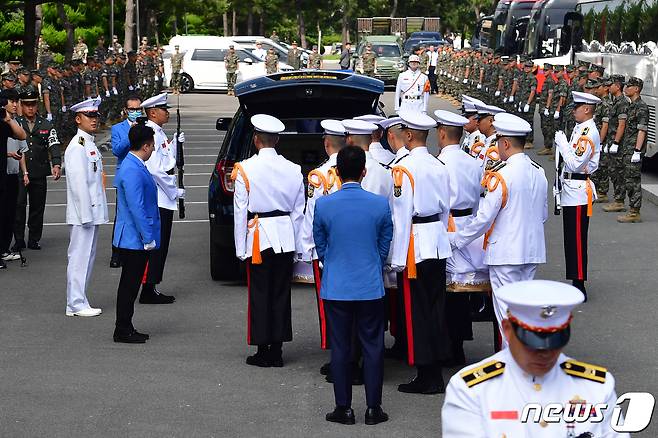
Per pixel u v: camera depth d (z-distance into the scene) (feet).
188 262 47.01
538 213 28.96
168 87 160.15
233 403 27.63
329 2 286.46
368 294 25.35
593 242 51.37
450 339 29.48
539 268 45.47
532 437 13.73
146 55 133.49
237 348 33.19
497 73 113.39
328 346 29.96
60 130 85.46
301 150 42.34
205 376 30.09
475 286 29.63
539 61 129.39
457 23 328.08
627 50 78.89
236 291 41.45
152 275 39.09
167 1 192.44
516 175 28.45
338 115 42.78
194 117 118.73
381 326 25.90
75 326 35.96
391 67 166.71
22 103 48.65
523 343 13.35
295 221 30.71
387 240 25.90
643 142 56.18
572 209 38.65
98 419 26.27
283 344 33.81
